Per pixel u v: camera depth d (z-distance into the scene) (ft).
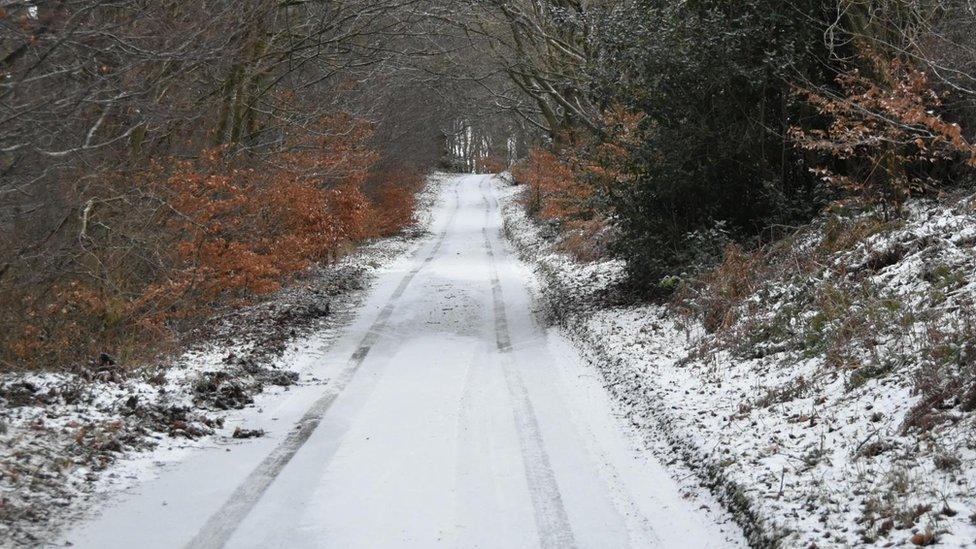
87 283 41.78
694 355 37.24
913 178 44.34
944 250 34.53
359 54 69.00
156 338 43.55
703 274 46.57
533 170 125.80
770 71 48.60
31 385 32.07
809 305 36.37
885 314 31.48
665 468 26.25
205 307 49.80
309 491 24.30
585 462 27.09
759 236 47.78
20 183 35.58
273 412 33.86
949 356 25.32
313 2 64.03
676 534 21.12
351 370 42.65
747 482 22.12
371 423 32.04
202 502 23.29
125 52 36.27
